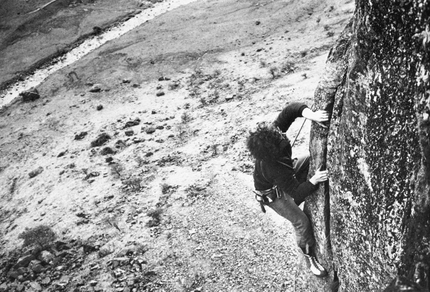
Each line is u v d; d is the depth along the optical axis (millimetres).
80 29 36438
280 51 24594
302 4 30203
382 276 3527
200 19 32531
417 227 2748
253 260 8570
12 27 37031
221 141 14812
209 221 10367
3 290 10086
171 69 26281
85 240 11234
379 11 2857
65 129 21766
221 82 22547
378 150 3264
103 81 26391
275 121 4520
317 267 5090
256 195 4875
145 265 9555
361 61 3246
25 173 18156
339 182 3961
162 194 12344
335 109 3922
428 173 2631
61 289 9586
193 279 8727
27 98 26672
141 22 36312
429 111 2570
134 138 17641
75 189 14578
